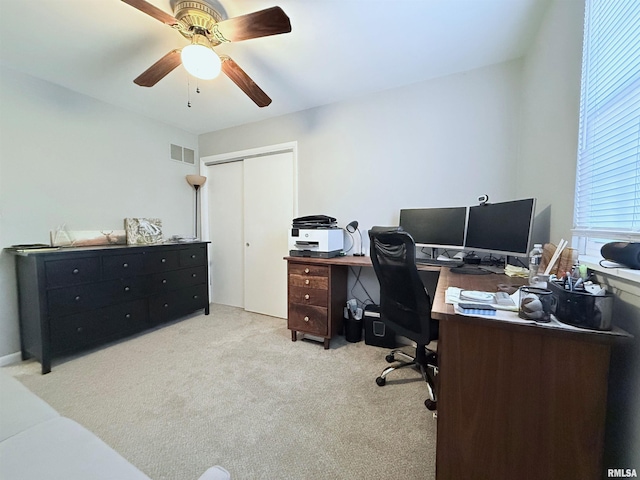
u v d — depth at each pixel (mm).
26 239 2213
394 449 1269
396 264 1578
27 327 2074
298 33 1739
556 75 1466
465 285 1318
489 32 1740
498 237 1731
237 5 1490
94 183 2635
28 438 712
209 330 2791
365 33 1743
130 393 1699
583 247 1232
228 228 3660
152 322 2689
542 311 830
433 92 2318
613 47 1029
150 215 3137
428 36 1776
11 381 988
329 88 2482
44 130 2297
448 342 935
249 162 3363
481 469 918
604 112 1088
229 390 1736
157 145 3207
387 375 1884
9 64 2061
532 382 851
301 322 2463
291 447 1282
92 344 2229
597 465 799
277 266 3229
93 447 689
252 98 2035
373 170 2607
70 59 2002
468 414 924
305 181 2961
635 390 804
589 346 790
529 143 1836
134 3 1270
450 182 2291
